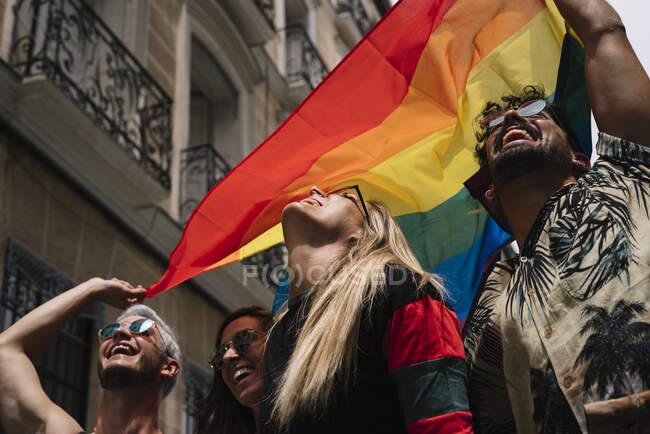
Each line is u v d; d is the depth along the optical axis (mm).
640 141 2373
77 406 7000
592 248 2182
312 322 2221
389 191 3367
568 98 3100
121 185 7977
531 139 2592
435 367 1996
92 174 7684
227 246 3422
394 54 3266
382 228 2547
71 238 7352
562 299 2168
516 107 3092
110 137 7570
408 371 2008
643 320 1999
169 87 9680
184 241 3488
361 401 2064
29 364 3453
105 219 7891
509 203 2596
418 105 3256
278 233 3506
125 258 8047
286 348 2289
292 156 3355
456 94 3227
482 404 2439
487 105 3184
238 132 11398
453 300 3023
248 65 11828
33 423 3291
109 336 3682
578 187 2371
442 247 3369
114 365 3557
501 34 3244
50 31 7203
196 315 9078
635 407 1930
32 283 6688
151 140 8625
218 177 9641
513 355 2266
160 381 3686
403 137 3295
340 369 2090
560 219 2311
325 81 3295
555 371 2086
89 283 3705
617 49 2475
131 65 8734
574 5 2596
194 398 8477
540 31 3217
